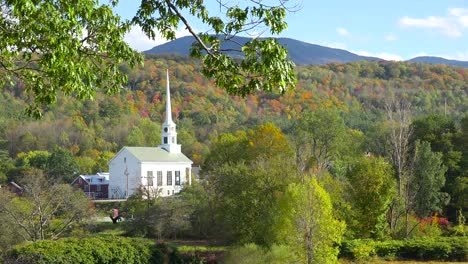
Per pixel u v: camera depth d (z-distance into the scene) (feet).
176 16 47.21
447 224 208.23
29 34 45.68
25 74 51.21
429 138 250.78
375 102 605.73
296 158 196.13
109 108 545.85
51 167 362.94
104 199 331.98
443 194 218.59
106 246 143.23
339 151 275.39
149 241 156.87
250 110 568.41
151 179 329.72
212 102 590.96
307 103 549.13
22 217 154.71
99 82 50.90
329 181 174.81
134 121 529.86
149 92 604.90
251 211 156.35
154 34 48.01
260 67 42.96
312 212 140.05
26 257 128.16
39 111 51.88
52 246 136.15
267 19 42.52
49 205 163.02
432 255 171.63
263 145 249.55
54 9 43.57
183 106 577.84
